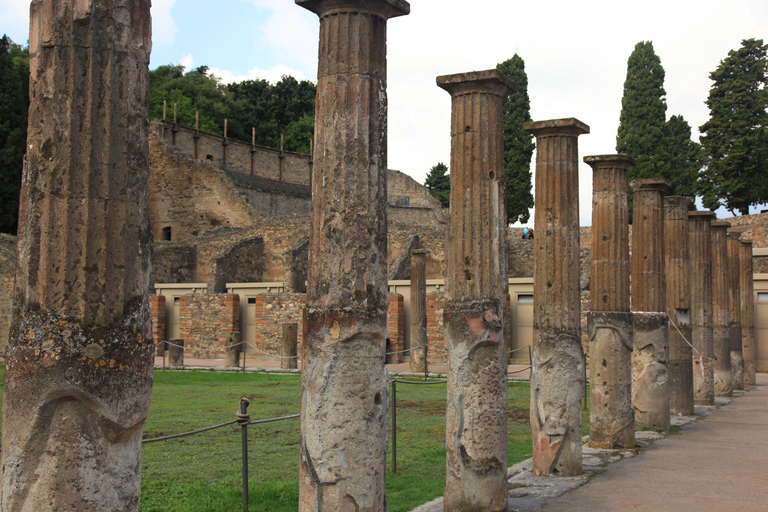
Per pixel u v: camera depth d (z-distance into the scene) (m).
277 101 84.38
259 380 24.23
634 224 15.48
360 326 6.50
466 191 8.68
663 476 10.42
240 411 8.12
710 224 20.03
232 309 36.81
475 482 8.29
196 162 56.25
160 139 57.97
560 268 10.67
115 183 4.49
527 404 18.23
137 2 4.66
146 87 4.70
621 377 12.83
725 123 49.94
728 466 11.14
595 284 13.12
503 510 8.41
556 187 10.77
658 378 14.92
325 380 6.47
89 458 4.24
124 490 4.38
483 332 8.49
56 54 4.41
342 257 6.56
